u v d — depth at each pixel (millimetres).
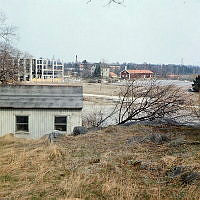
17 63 37000
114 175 6074
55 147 8602
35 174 6594
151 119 13891
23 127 18312
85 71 128750
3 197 5445
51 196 5348
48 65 93750
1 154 8852
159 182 5523
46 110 18172
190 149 6895
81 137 10180
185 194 4824
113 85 71812
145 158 6844
